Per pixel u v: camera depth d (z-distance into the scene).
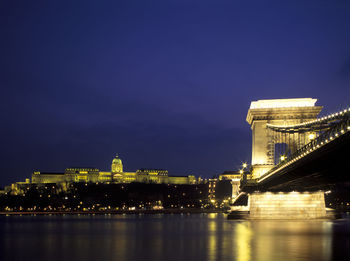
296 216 117.94
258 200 119.00
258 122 133.50
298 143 129.00
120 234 88.19
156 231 96.12
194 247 58.75
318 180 84.06
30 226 128.62
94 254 53.97
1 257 53.03
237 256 48.06
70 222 156.00
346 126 45.59
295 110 131.75
